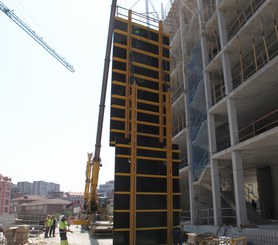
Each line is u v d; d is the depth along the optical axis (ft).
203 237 49.47
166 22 122.62
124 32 44.75
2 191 387.14
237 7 73.77
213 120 79.87
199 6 91.20
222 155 71.87
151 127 42.29
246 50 74.13
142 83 43.42
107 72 79.46
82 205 106.83
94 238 73.41
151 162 40.32
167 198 40.01
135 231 37.04
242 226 58.49
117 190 37.55
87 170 102.37
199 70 91.76
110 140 39.86
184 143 114.11
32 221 118.62
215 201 73.00
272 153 69.92
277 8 60.08
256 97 70.33
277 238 48.39
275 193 82.23
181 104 110.83
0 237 61.67
